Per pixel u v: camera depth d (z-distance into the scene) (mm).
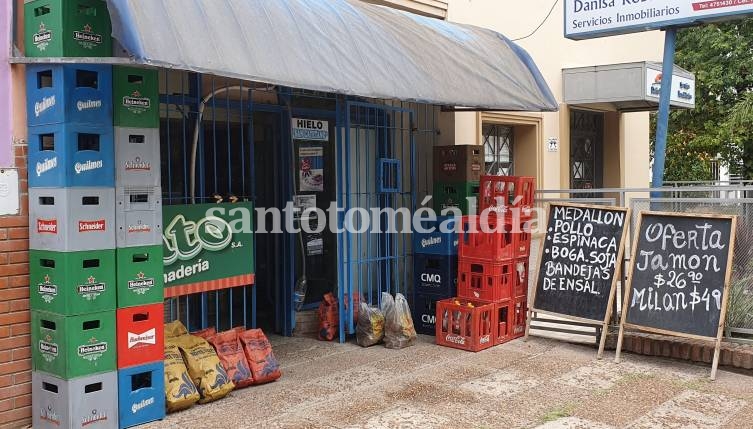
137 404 4879
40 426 4793
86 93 4617
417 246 7664
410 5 8453
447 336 7012
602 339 6586
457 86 6637
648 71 10906
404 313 7090
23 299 4812
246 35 4926
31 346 4836
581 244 6898
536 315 7508
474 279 7156
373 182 8039
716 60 17344
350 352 6828
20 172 4793
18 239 4785
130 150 4840
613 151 12945
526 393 5578
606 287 6676
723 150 17703
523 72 7684
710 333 5992
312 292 7801
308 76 5234
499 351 6852
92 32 4629
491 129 10547
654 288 6328
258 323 7887
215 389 5340
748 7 6633
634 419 5012
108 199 4730
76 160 4570
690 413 5133
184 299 6758
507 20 10211
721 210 6652
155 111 4973
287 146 7395
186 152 6523
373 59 5957
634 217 6848
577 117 12406
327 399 5441
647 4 7258
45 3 4590
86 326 4691
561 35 11453
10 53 4734
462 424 4910
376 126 7660
